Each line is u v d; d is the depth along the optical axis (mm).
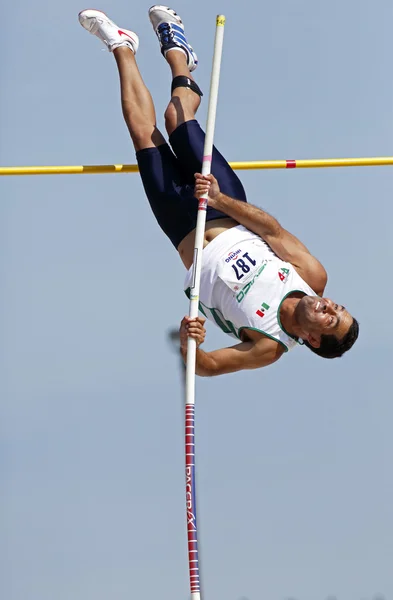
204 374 22344
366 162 26578
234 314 22625
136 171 25797
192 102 24109
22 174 25797
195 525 21078
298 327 22453
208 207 23062
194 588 20781
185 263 23297
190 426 21359
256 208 22625
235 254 22625
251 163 26203
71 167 25859
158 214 23547
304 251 23016
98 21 24750
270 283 22438
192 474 21250
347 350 22859
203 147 23203
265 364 22609
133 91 24203
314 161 26406
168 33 24906
